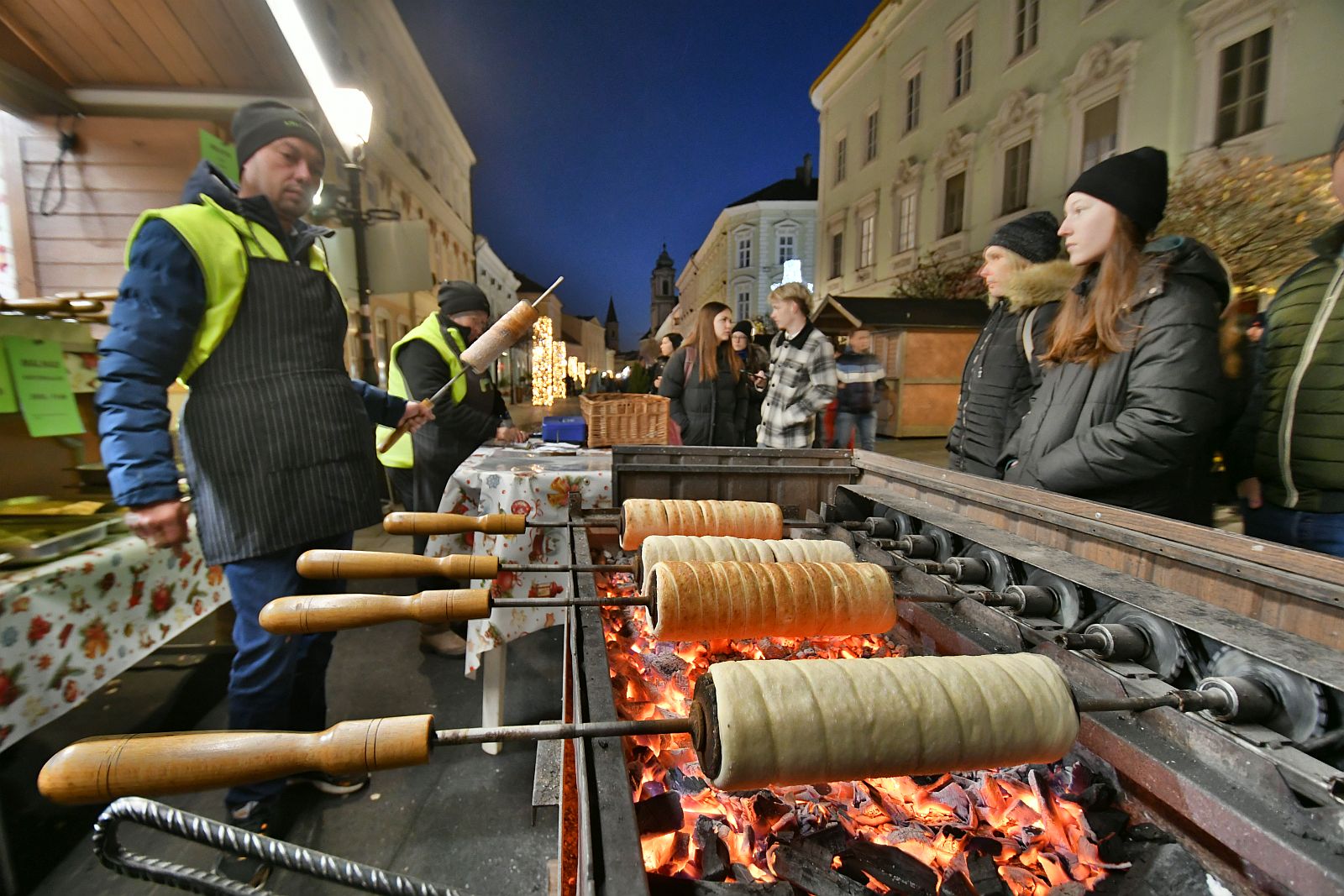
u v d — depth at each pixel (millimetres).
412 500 3137
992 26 9828
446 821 2053
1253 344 1949
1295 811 698
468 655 2357
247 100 3967
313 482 1742
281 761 695
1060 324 1981
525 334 2354
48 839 1941
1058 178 8672
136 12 3248
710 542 1513
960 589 1389
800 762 781
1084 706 885
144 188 3848
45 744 2398
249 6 3385
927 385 10312
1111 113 7660
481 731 762
